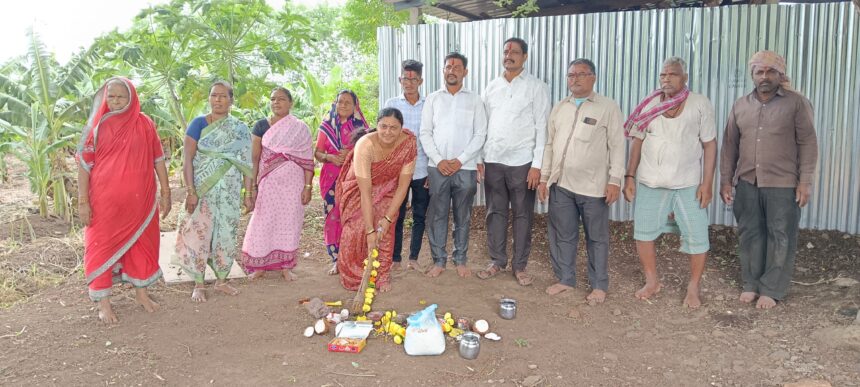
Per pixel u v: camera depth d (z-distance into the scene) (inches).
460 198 206.4
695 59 251.1
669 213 189.0
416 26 297.7
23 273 211.2
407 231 272.1
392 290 198.2
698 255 185.2
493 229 209.3
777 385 136.0
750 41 243.1
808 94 239.1
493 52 281.4
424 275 213.5
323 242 261.3
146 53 309.3
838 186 238.5
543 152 194.9
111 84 163.8
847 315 169.0
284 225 205.6
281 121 201.5
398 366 145.3
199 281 189.2
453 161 197.5
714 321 173.8
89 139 163.8
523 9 276.1
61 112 294.5
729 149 192.9
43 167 291.7
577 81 182.2
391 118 176.9
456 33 289.0
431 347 150.0
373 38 351.9
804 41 236.7
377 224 192.9
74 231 265.7
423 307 184.1
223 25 323.3
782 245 179.5
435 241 211.5
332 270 217.3
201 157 186.1
